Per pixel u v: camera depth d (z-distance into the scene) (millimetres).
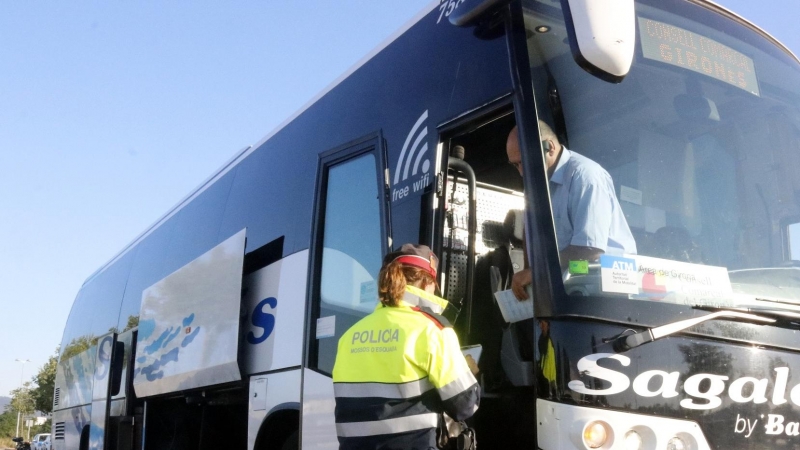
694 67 4395
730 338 3504
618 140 3969
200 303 7141
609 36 3340
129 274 10797
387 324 3535
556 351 3348
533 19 3973
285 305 5812
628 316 3400
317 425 5035
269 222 6414
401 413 3410
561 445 3238
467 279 4449
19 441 37250
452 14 4293
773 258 4168
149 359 8250
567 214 3666
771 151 4496
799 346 3631
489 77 4195
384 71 5301
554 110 3844
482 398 4160
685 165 4129
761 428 3449
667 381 3338
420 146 4613
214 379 6594
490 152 4809
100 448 9773
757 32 4824
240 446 6965
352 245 5102
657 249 3822
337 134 5664
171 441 7738
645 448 3258
